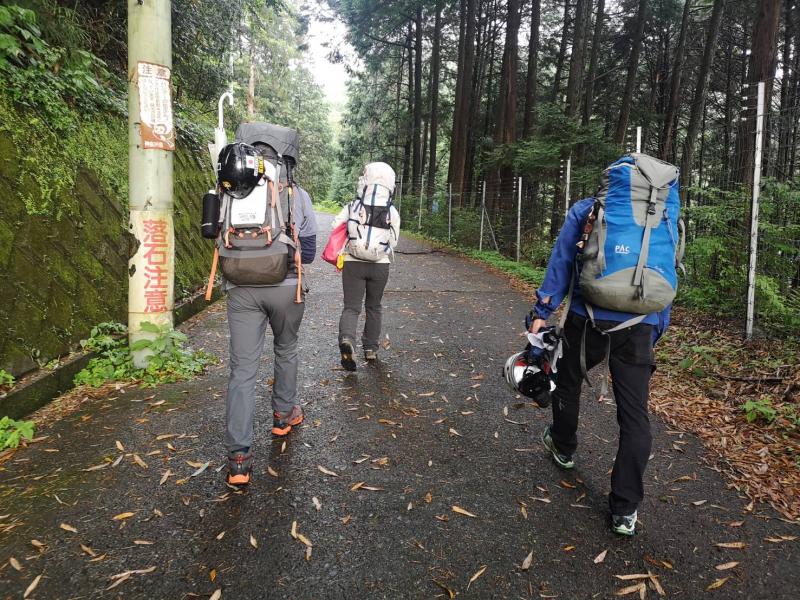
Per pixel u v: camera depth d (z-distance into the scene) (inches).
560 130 573.0
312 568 87.4
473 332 244.5
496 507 107.0
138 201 169.3
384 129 1380.4
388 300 310.5
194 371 174.7
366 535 96.6
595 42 774.5
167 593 80.8
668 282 94.3
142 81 166.7
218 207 110.4
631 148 377.1
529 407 159.3
